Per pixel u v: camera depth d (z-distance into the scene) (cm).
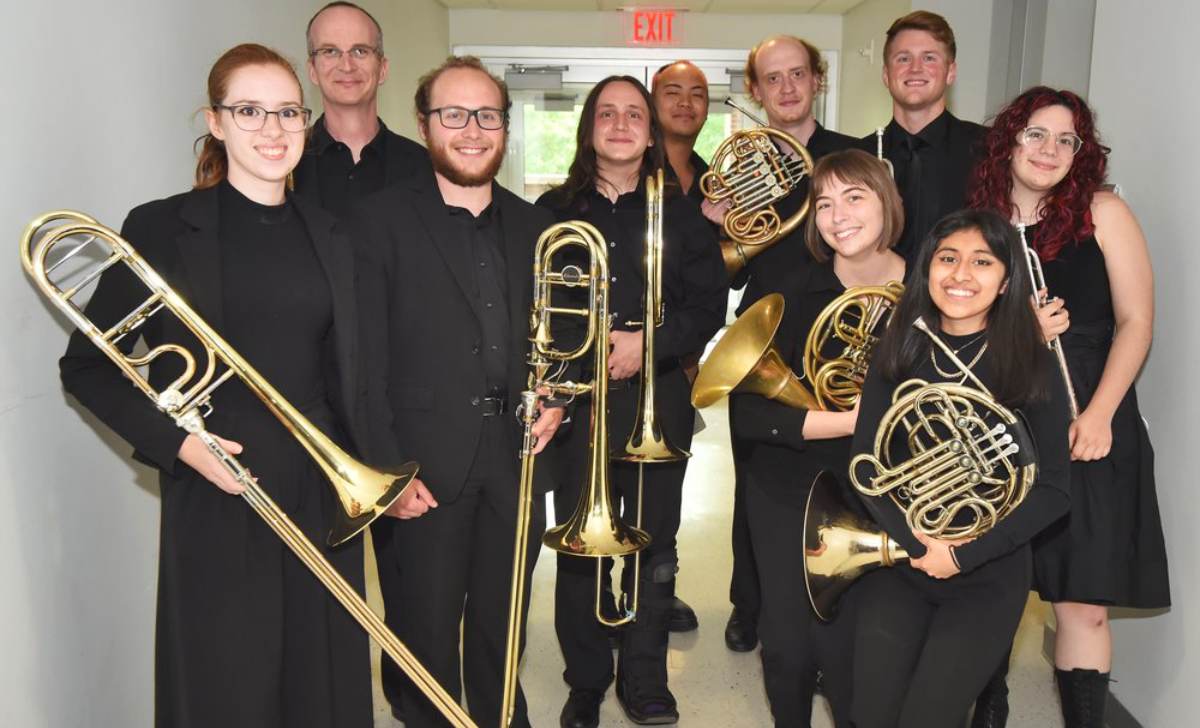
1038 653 294
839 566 185
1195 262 221
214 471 162
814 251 214
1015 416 173
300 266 176
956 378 179
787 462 210
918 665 181
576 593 251
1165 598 212
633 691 258
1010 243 175
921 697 178
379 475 171
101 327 161
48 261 182
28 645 174
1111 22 257
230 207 174
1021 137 210
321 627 184
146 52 230
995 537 171
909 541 175
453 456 198
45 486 181
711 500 453
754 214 268
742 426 209
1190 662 225
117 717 210
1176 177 229
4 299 169
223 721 170
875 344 194
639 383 246
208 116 173
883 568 188
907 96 270
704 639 305
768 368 200
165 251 166
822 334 202
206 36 273
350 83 265
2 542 167
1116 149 255
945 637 178
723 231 279
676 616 310
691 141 338
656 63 747
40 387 181
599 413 204
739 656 295
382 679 249
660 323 240
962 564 172
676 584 349
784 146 305
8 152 170
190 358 159
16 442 172
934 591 182
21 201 174
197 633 169
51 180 184
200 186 174
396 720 257
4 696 167
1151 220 240
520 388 203
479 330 201
